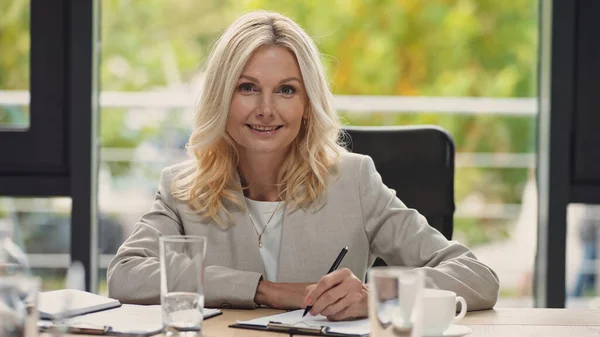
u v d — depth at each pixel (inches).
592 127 130.7
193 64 312.2
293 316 73.5
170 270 61.7
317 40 99.0
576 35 130.6
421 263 90.0
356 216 93.8
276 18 92.5
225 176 92.9
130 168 247.9
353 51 326.3
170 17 311.4
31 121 130.9
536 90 137.2
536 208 135.9
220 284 80.1
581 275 168.2
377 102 193.5
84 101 129.1
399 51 327.6
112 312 73.0
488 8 327.3
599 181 131.3
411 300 53.2
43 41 130.6
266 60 89.7
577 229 167.6
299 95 91.0
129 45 311.1
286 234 92.0
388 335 53.1
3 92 131.3
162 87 312.2
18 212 145.5
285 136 90.7
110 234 202.1
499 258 292.7
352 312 72.0
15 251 115.6
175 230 93.3
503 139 307.1
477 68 327.6
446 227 102.7
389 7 326.3
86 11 128.8
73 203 129.1
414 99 194.2
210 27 312.8
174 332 61.6
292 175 93.4
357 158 97.4
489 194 303.3
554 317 76.1
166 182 96.1
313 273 91.5
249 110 89.7
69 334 66.0
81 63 129.0
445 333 66.5
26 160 131.0
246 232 92.0
